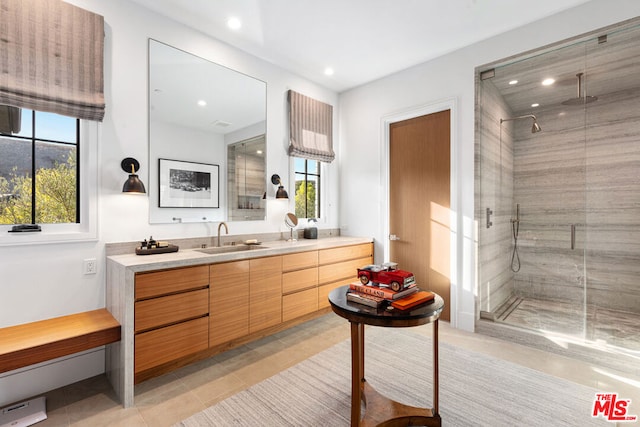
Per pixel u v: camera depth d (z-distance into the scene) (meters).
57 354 1.66
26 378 1.87
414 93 3.39
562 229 2.71
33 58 1.87
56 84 1.94
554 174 2.73
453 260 3.06
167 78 2.52
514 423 1.59
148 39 2.41
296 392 1.90
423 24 2.62
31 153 1.98
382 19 2.55
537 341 2.53
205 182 2.77
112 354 2.01
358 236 3.96
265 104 3.26
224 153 2.91
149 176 2.41
